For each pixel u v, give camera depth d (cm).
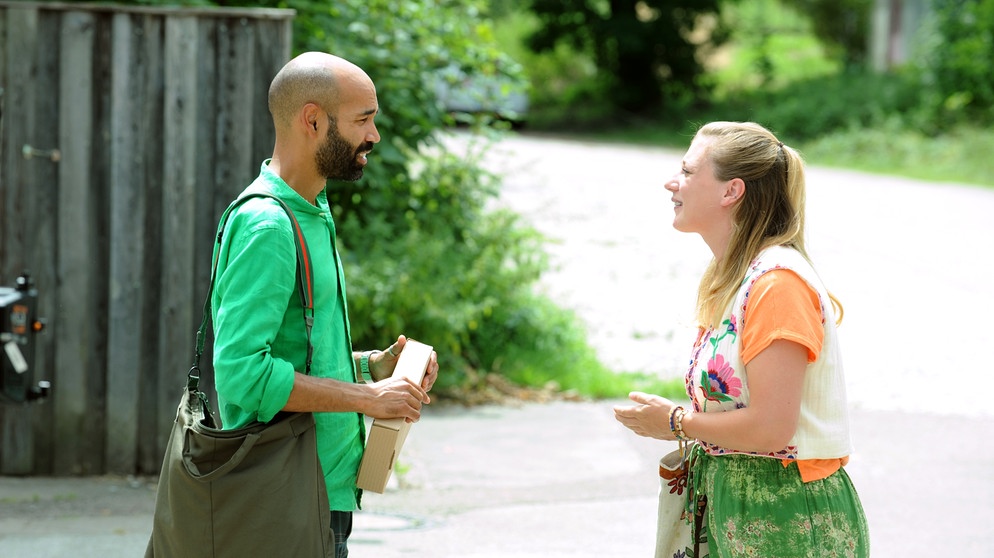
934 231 2522
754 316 470
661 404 495
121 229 968
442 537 876
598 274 1934
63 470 983
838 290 1927
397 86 1322
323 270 492
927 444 1167
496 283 1413
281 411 475
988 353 1555
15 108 953
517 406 1284
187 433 470
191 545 466
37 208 962
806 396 477
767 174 493
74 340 973
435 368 537
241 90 968
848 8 6756
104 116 962
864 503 984
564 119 5766
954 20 4766
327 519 480
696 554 504
